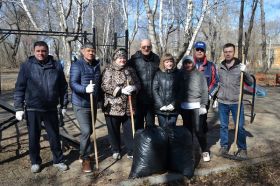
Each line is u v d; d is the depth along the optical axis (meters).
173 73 5.32
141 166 4.80
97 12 36.84
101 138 6.86
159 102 5.27
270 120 8.88
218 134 7.34
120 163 5.45
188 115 5.48
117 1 34.00
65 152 5.97
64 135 6.02
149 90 5.47
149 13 10.20
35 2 26.27
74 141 5.98
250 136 7.19
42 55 4.84
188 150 4.96
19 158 5.66
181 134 4.95
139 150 4.84
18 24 39.03
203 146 5.55
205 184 4.80
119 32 36.84
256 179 4.96
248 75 5.52
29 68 4.87
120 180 4.81
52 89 4.95
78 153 5.91
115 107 5.29
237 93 5.60
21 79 4.88
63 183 4.74
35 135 5.00
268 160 5.63
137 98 5.52
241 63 5.41
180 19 20.14
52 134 5.10
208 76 5.61
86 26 37.22
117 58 5.22
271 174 5.12
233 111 5.68
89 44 5.09
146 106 5.59
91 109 4.95
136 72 5.45
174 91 5.29
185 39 11.34
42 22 26.91
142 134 4.86
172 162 4.96
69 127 7.93
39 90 4.88
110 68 5.29
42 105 4.93
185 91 5.38
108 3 33.22
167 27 21.12
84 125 5.08
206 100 5.36
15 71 40.38
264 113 9.88
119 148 5.66
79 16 17.25
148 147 4.79
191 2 11.23
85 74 5.05
